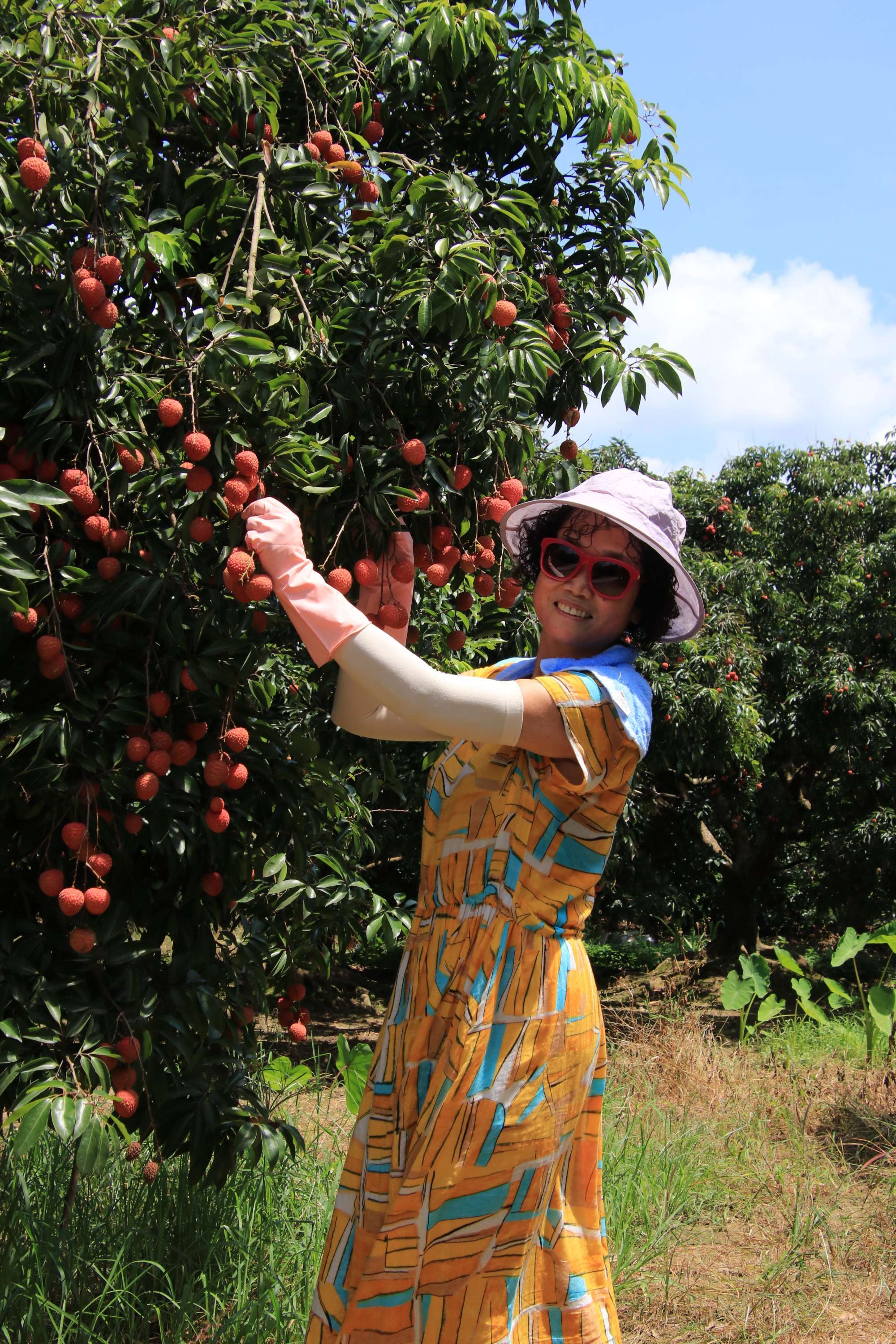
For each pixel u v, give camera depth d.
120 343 2.06
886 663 10.03
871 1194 3.93
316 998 8.72
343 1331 1.42
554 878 1.45
